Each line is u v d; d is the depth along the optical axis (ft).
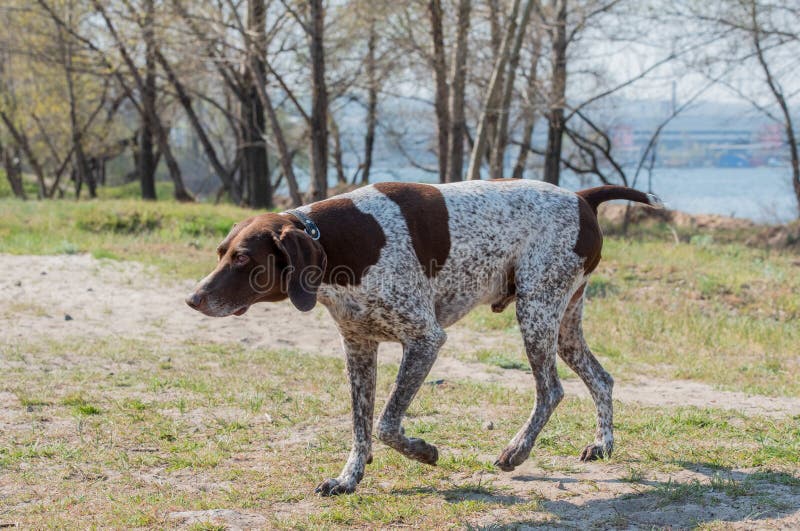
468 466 16.74
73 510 14.02
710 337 32.14
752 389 24.62
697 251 54.44
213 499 14.64
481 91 72.28
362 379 15.71
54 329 29.43
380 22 71.87
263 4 68.08
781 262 51.78
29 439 17.63
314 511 14.12
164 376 23.61
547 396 16.39
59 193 117.50
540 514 13.89
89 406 19.93
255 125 81.61
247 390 22.27
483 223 15.96
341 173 110.83
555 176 78.18
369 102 95.45
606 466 16.70
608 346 30.55
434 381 24.26
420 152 104.47
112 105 106.32
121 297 35.40
